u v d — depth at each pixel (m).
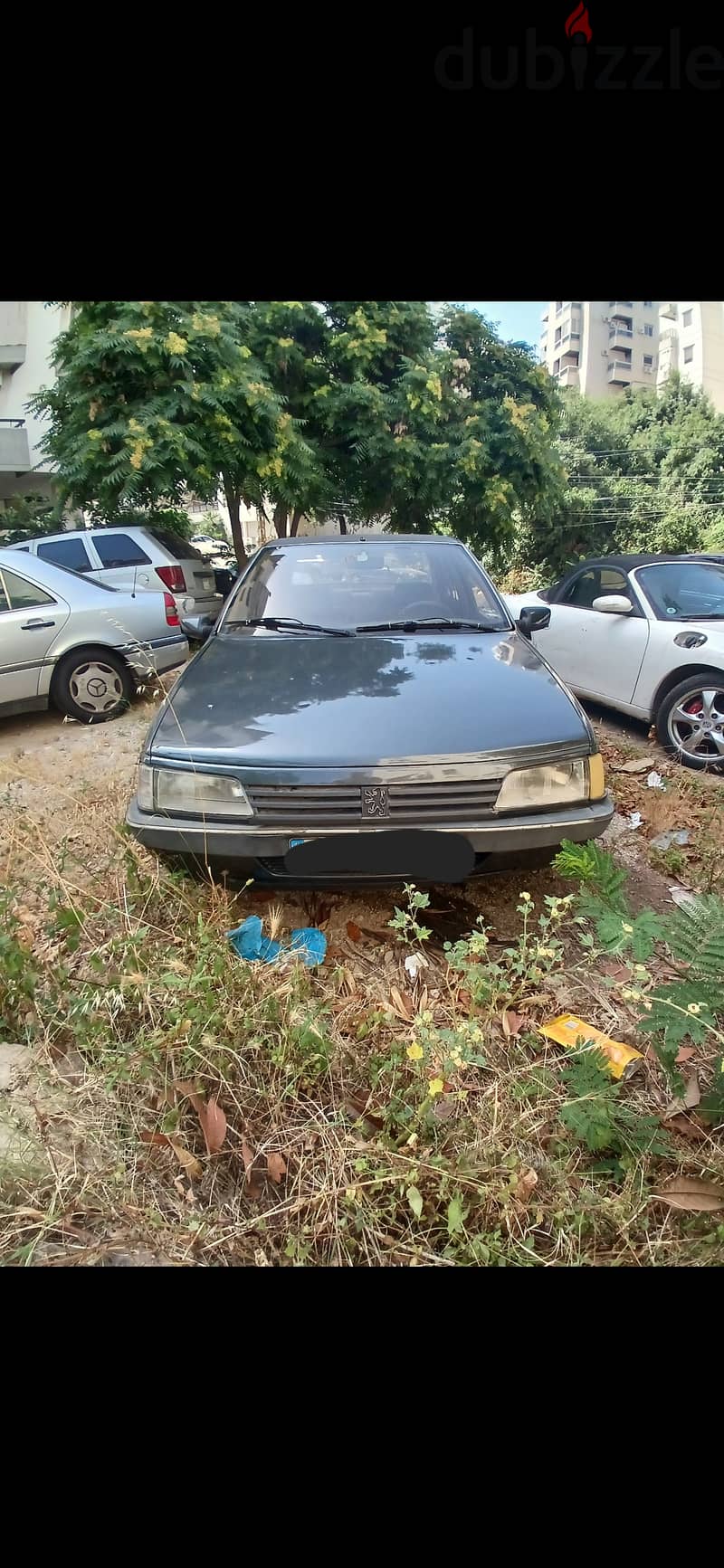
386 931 2.59
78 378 8.13
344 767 2.29
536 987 2.33
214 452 8.34
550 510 12.20
